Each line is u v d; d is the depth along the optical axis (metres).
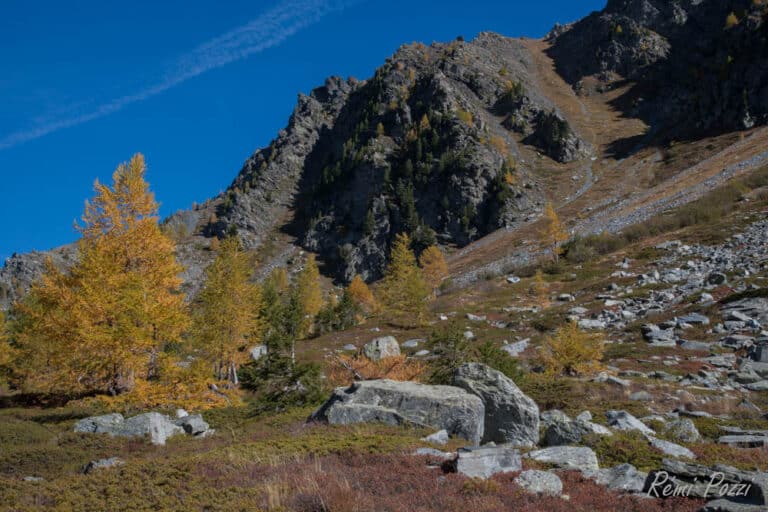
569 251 67.62
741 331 29.75
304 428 15.33
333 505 8.23
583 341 26.23
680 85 164.38
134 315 22.84
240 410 22.78
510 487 9.11
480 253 103.81
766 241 47.41
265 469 10.69
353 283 75.44
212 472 10.77
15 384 38.84
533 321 43.19
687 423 14.84
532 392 21.42
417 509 8.22
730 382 22.64
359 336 49.78
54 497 9.38
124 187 25.59
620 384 22.08
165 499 9.02
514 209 125.06
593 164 141.50
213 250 162.38
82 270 24.23
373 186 156.75
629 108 178.62
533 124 170.25
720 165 96.19
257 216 184.00
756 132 113.38
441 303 58.91
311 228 162.25
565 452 11.27
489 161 141.88
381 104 191.12
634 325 35.44
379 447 12.01
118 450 16.30
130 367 22.81
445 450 12.09
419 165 149.75
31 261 143.25
